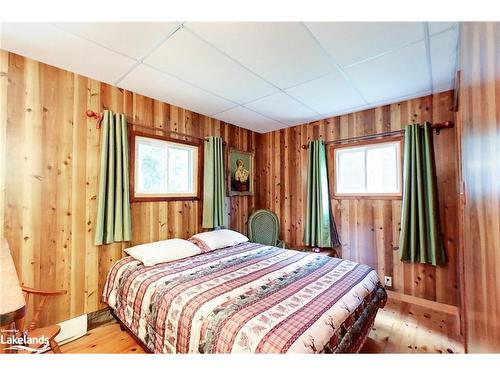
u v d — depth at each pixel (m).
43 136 1.82
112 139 2.12
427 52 1.71
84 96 2.05
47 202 1.83
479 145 0.58
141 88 2.31
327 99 2.59
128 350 1.77
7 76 1.67
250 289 1.57
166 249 2.21
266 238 3.52
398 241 2.65
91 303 2.04
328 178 3.21
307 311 1.29
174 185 2.82
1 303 0.78
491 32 0.49
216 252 2.52
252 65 1.90
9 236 1.66
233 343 1.09
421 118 2.50
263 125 3.59
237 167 3.56
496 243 0.48
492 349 0.50
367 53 1.73
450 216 2.30
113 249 2.20
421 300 2.47
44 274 1.80
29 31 1.47
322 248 3.16
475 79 0.62
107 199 2.11
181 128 2.83
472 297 0.65
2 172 1.64
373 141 2.83
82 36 1.53
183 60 1.82
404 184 2.47
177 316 1.38
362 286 1.67
